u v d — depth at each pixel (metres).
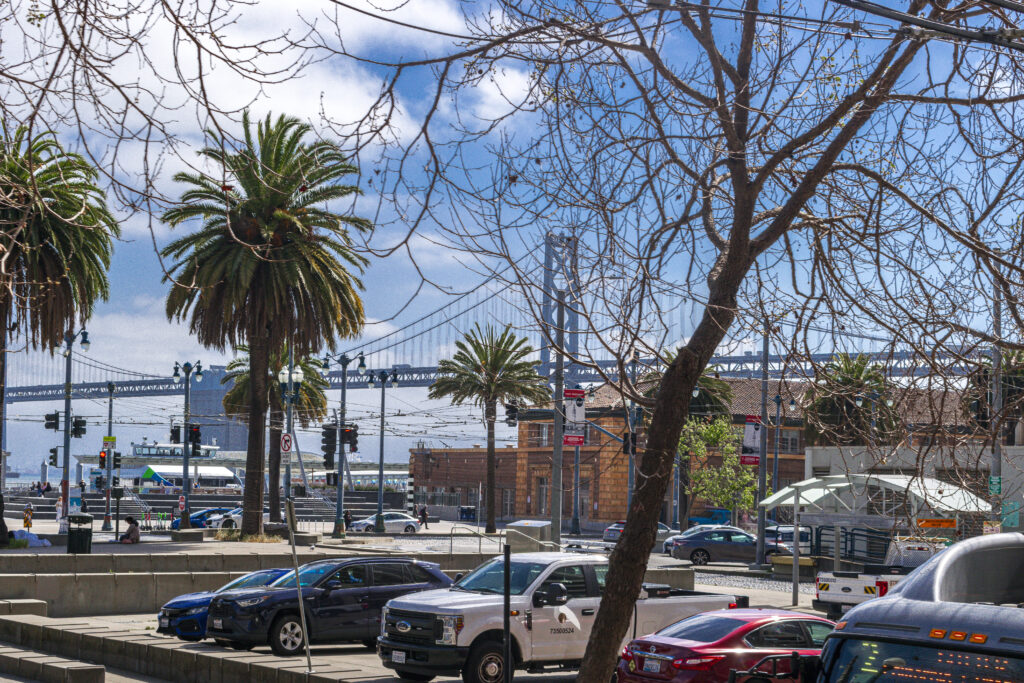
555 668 17.44
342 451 59.22
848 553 38.34
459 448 101.50
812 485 28.66
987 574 6.86
